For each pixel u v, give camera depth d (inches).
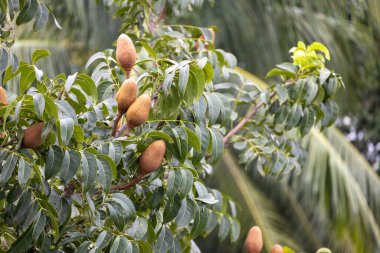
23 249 81.3
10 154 79.0
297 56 111.3
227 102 91.4
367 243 185.8
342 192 183.0
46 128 78.2
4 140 81.2
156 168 84.3
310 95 107.8
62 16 202.5
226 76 114.2
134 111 84.2
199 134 89.2
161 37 118.0
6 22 95.2
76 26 205.8
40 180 79.8
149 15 123.2
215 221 109.3
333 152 187.6
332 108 111.5
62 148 79.3
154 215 90.7
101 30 208.1
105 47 209.6
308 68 111.3
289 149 117.0
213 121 89.4
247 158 116.0
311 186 208.7
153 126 92.9
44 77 86.7
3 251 90.5
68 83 82.4
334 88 109.6
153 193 87.7
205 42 120.4
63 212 82.7
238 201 214.8
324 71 109.3
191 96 87.9
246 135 119.7
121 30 124.4
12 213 83.0
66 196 83.5
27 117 80.7
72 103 86.1
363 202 185.2
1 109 79.8
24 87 87.8
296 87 109.3
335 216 205.8
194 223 89.5
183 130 85.4
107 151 83.5
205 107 89.5
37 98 77.2
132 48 91.4
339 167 185.2
